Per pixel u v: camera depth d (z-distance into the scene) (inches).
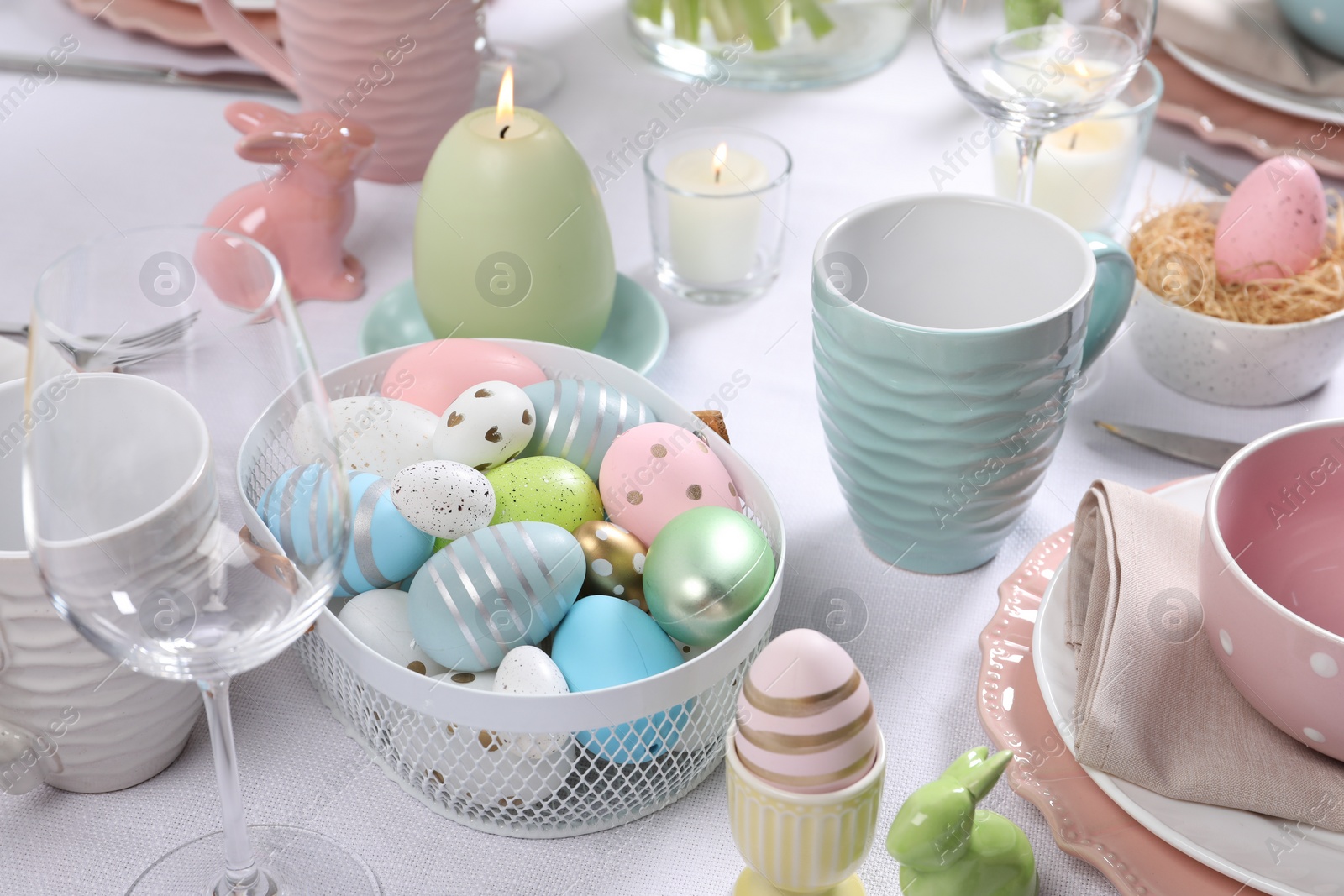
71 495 15.2
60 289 14.8
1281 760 18.1
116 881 19.1
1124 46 27.5
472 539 19.5
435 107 34.8
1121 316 22.9
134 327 15.2
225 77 40.6
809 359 30.5
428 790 20.0
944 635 23.2
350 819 20.1
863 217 23.4
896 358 20.7
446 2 32.9
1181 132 36.6
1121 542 20.0
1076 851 17.7
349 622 20.0
